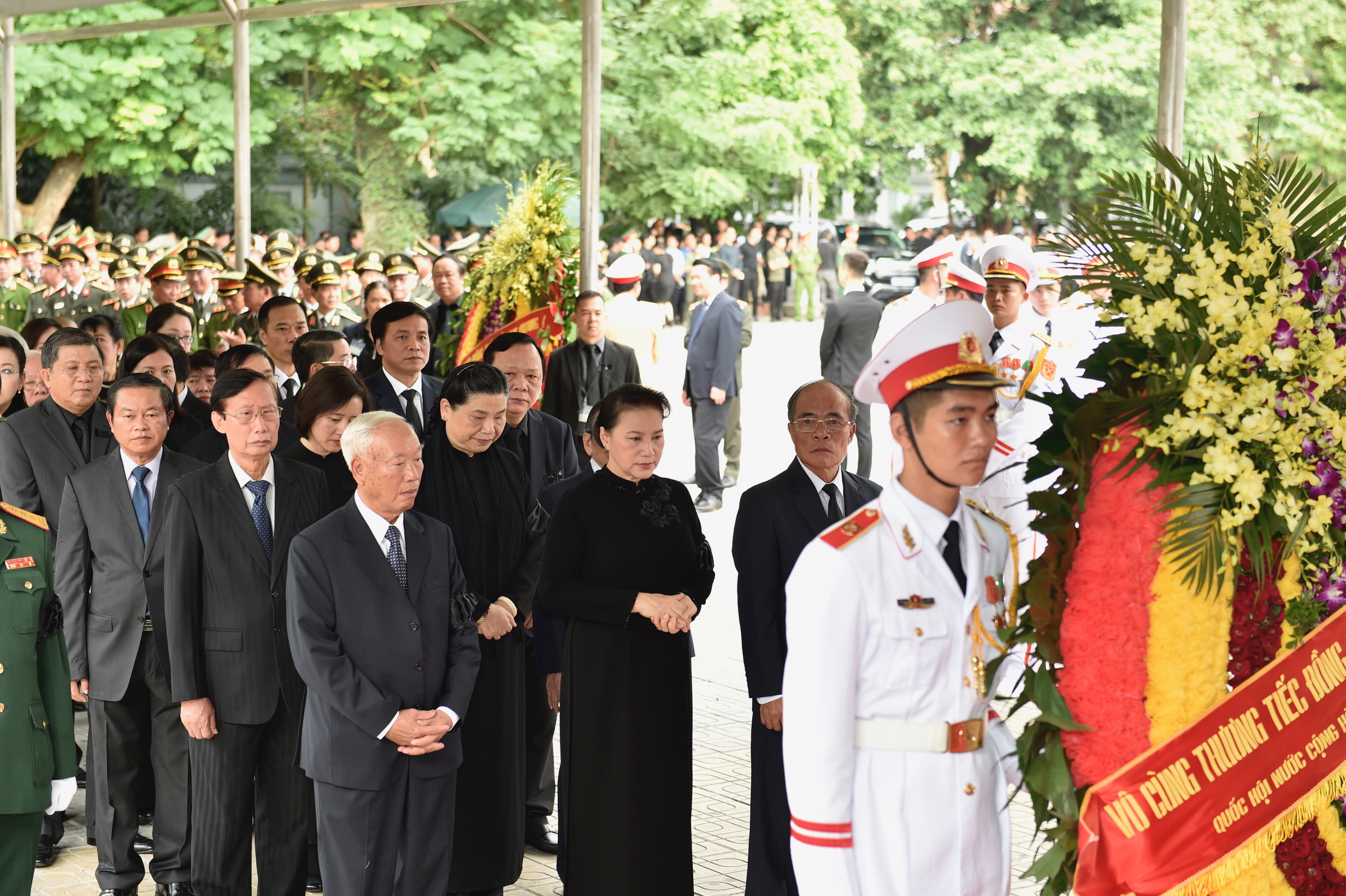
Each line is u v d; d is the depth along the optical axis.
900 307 11.19
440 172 26.80
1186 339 2.84
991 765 2.76
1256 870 2.76
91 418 5.61
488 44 25.88
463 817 4.39
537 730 5.21
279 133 25.98
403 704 3.84
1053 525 2.82
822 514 4.16
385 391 6.19
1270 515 2.78
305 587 3.79
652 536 4.14
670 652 4.13
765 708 4.12
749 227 31.59
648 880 4.05
